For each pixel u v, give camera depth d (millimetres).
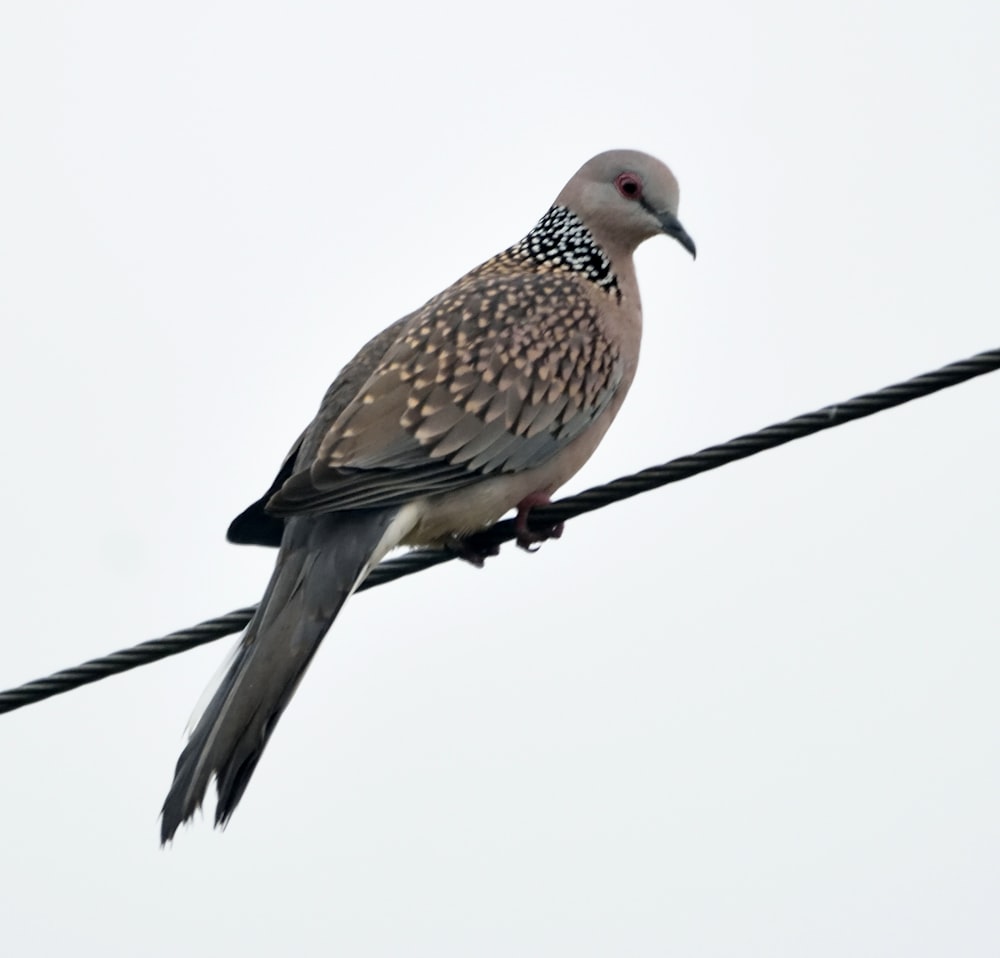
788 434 11086
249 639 11430
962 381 10695
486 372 12570
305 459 12492
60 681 11297
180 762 10852
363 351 13078
